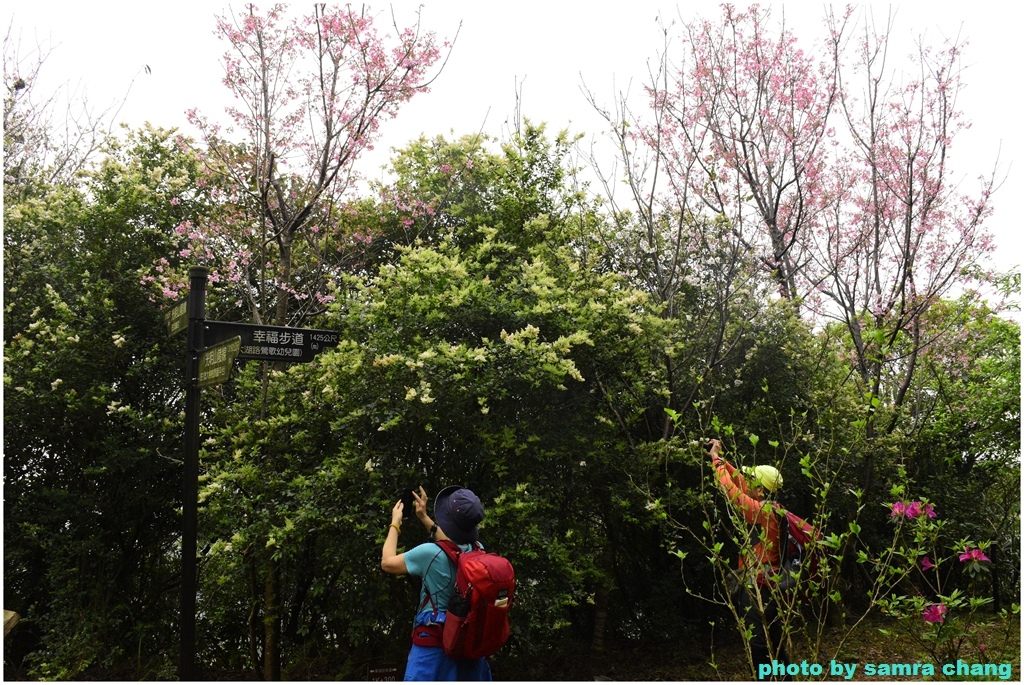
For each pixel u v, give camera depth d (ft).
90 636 19.35
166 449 20.72
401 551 15.58
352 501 15.85
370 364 16.15
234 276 19.74
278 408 17.79
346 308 18.37
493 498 16.40
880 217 22.75
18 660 21.31
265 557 16.24
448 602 10.40
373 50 18.19
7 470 20.89
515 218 20.71
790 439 19.56
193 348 13.65
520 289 17.83
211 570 18.30
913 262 22.15
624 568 20.66
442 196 22.20
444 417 15.93
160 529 22.13
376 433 16.40
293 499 16.22
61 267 21.44
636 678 17.29
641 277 20.47
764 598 14.10
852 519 20.47
